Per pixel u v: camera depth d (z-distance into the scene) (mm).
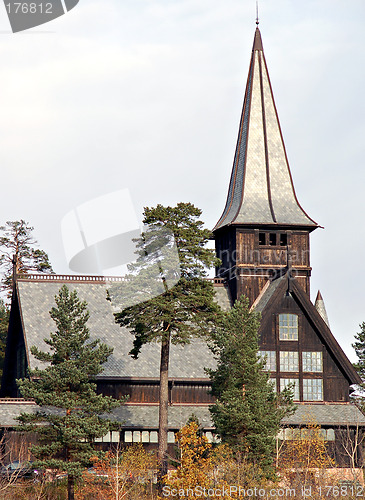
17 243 168625
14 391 125688
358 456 110438
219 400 95250
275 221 129750
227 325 95875
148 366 116500
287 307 119000
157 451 99938
